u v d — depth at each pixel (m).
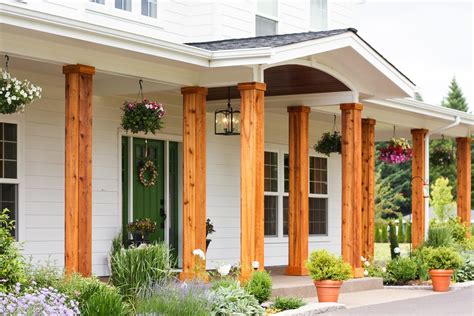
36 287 9.72
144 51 11.39
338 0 19.97
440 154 22.27
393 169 51.53
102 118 14.44
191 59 12.15
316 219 19.92
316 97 15.59
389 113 19.05
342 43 13.63
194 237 13.04
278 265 18.31
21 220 12.92
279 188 18.66
